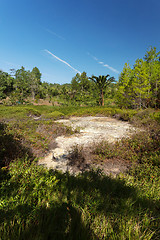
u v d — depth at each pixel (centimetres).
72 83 5359
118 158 409
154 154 374
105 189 227
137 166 335
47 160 405
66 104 3656
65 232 147
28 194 199
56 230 145
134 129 727
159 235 148
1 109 1305
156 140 464
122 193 224
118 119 1146
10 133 502
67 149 489
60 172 299
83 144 518
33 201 188
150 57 1662
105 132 705
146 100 1667
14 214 161
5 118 977
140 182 262
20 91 5419
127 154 409
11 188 210
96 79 2673
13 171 259
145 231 150
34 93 5775
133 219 162
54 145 516
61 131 682
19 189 210
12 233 138
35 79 5922
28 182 226
